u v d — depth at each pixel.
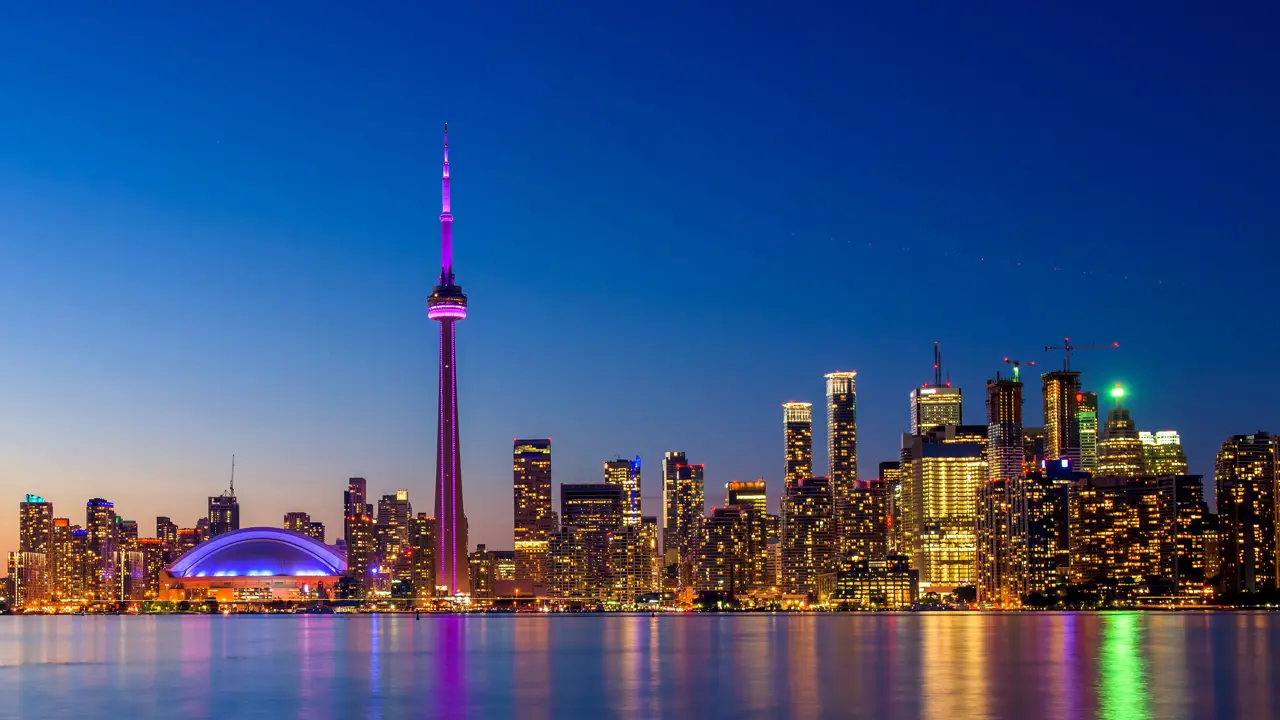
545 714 198.88
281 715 199.50
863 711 198.88
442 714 199.50
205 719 195.38
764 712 199.12
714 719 191.38
